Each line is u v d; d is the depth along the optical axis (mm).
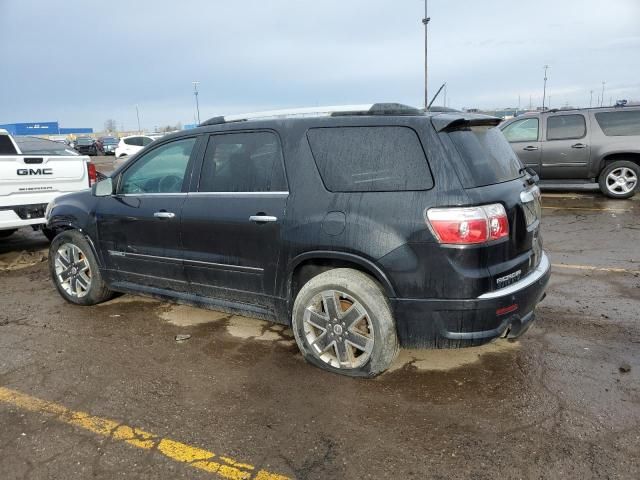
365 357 3291
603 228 7988
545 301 4832
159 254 4273
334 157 3371
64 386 3424
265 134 3725
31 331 4414
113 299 5242
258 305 3840
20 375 3596
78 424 2977
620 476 2436
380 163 3215
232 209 3754
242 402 3178
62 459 2662
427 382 3357
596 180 10773
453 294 3010
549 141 10852
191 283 4148
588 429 2797
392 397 3184
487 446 2686
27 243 8375
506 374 3436
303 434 2834
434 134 3119
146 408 3135
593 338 3980
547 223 8523
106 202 4688
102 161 33969
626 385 3258
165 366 3691
